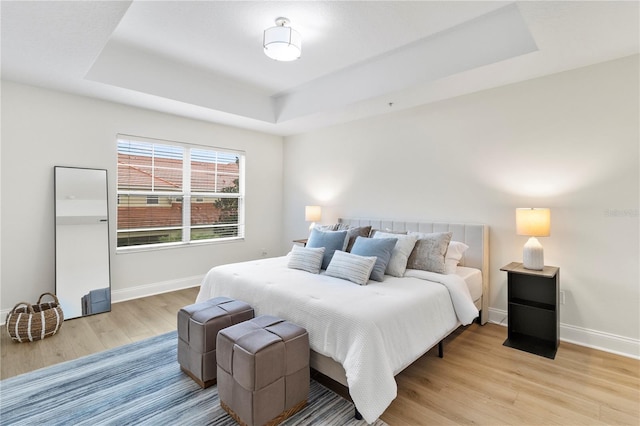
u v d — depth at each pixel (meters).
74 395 1.97
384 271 2.75
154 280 4.09
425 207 3.70
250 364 1.60
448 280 2.62
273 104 4.46
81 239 3.40
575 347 2.66
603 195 2.60
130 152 3.86
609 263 2.59
